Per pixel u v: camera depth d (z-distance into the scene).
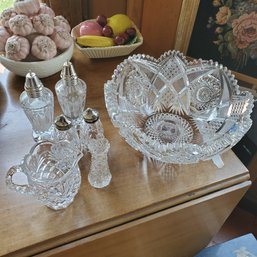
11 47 0.72
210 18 0.92
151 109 0.80
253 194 1.26
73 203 0.58
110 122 0.73
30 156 0.58
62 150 0.60
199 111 0.80
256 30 0.86
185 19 0.95
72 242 0.55
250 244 0.87
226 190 0.64
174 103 0.81
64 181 0.54
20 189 0.52
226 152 0.68
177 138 0.73
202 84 0.81
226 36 0.92
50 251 0.54
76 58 0.92
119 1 1.10
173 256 0.87
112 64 0.91
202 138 0.73
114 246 0.63
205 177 0.64
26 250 0.52
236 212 1.33
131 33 0.90
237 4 0.86
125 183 0.61
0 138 0.68
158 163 0.65
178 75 0.82
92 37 0.87
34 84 0.61
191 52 1.02
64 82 0.65
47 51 0.74
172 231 0.70
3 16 0.76
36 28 0.74
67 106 0.70
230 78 0.76
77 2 1.05
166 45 1.07
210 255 0.85
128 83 0.78
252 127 1.06
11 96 0.78
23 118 0.73
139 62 0.79
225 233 1.26
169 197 0.60
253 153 1.12
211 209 0.68
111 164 0.64
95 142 0.59
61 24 0.79
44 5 0.80
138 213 0.59
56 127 0.58
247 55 0.92
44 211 0.56
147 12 1.04
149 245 0.71
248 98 0.70
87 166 0.64
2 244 0.52
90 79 0.85
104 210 0.57
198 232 0.78
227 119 0.72
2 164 0.63
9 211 0.56
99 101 0.78
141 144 0.60
